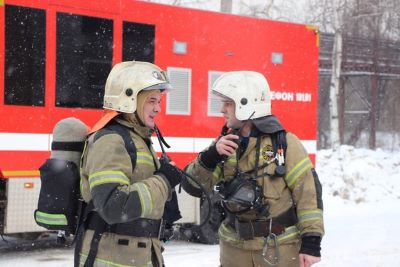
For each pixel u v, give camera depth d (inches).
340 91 1085.1
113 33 331.6
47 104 309.7
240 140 155.0
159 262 141.3
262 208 152.0
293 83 397.7
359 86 1333.7
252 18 382.6
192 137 356.8
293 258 154.7
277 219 154.1
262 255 152.9
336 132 946.1
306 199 153.1
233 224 157.8
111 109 139.3
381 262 321.4
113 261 133.3
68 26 317.1
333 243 373.4
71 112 317.4
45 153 307.7
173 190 146.1
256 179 154.0
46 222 137.3
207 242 366.6
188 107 355.9
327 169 674.2
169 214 150.5
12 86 299.9
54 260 315.3
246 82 157.2
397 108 1288.1
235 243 156.7
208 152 157.5
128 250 133.9
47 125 309.3
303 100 402.3
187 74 356.5
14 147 299.4
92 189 129.3
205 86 363.3
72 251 342.6
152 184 131.0
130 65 141.9
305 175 153.9
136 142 138.0
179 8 354.9
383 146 1198.3
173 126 350.0
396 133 1286.9
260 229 152.9
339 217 501.7
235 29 374.9
